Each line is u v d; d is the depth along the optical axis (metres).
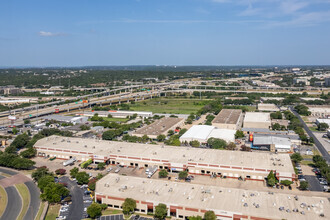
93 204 126.50
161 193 134.38
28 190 152.62
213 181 163.12
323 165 175.00
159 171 177.25
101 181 147.62
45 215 126.88
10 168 185.12
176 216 125.25
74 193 149.00
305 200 127.00
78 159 196.75
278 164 168.00
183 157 182.25
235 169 166.25
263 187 155.00
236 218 117.38
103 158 187.12
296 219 112.19
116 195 133.25
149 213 128.38
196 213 121.88
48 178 152.38
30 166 185.75
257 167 163.50
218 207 121.25
